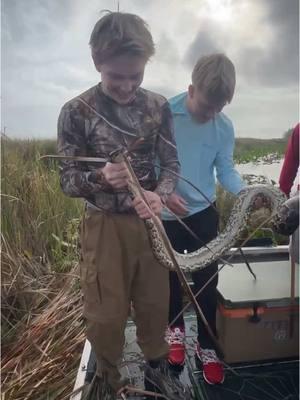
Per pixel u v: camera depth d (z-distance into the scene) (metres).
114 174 1.61
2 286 2.67
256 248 2.41
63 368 2.30
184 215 1.97
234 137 1.96
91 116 1.67
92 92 1.70
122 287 1.75
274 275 2.24
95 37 1.64
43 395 2.13
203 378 2.07
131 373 2.09
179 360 2.12
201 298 2.04
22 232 2.71
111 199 1.69
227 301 2.00
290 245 2.02
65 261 2.76
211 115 1.87
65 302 2.62
